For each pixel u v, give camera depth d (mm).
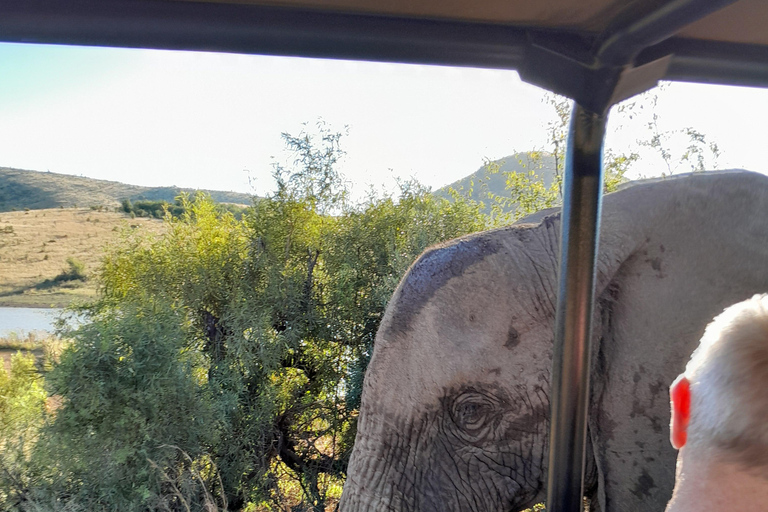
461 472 2658
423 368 2633
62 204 80500
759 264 2590
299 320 6461
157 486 5012
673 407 965
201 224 6949
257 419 5906
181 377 5367
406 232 6887
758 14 1252
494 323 2609
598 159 1510
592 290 1563
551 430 1617
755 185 2707
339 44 1271
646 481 2537
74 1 1127
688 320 2557
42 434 5035
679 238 2635
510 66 1385
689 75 1469
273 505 5938
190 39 1209
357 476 2734
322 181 6828
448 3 1181
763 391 791
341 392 6465
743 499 792
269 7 1192
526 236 2744
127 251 6809
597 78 1383
